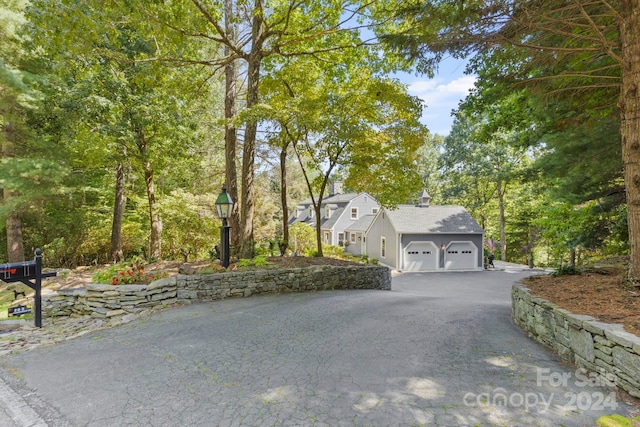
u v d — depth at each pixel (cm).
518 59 513
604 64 522
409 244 1934
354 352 379
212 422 247
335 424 241
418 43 429
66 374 337
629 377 266
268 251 1255
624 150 393
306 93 1011
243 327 485
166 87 995
